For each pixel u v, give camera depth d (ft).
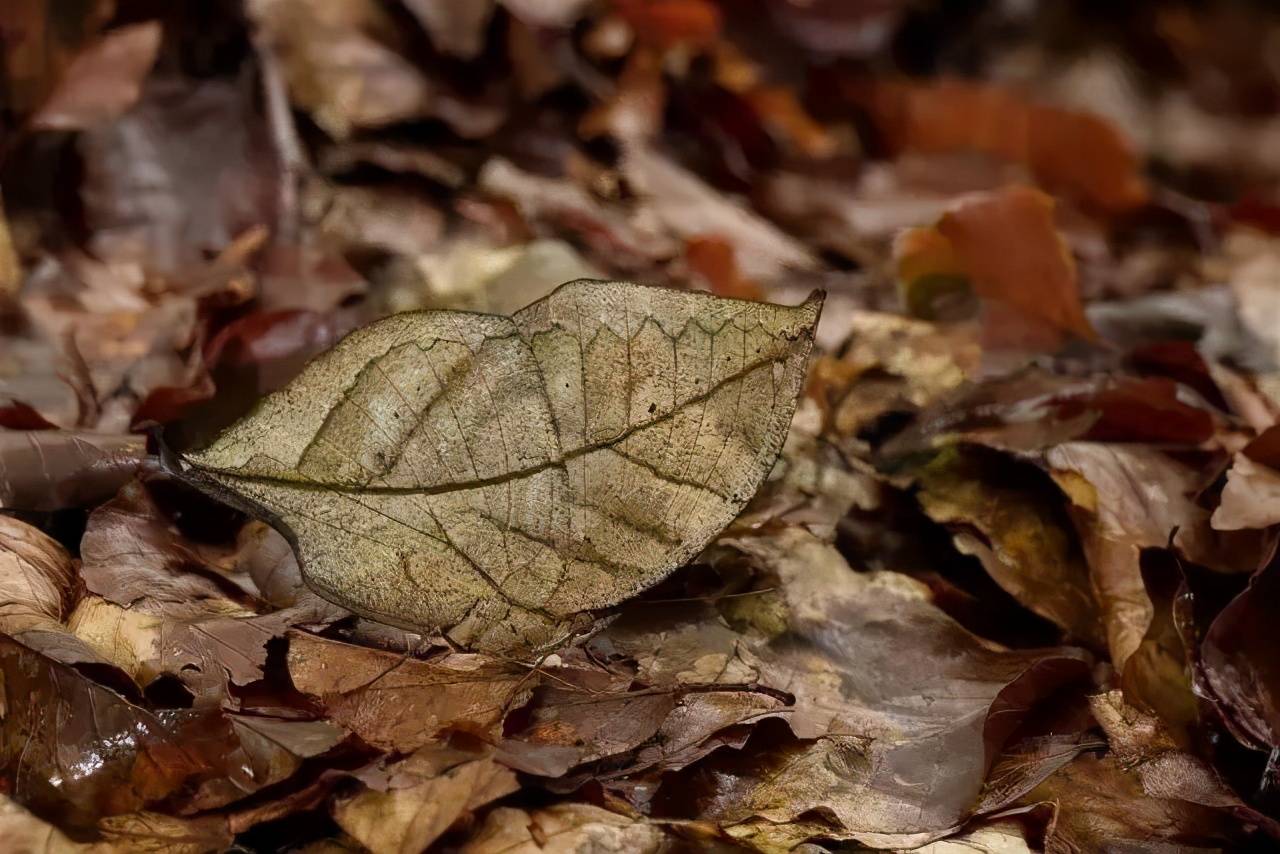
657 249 2.35
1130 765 1.70
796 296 2.31
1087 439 1.94
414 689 1.67
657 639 1.74
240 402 1.94
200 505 1.76
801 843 1.66
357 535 1.65
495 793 1.64
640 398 1.66
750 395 1.67
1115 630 1.80
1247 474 1.84
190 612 1.70
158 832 1.62
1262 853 1.68
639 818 1.66
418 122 2.51
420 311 1.63
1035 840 1.67
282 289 2.03
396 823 1.62
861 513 1.87
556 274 2.07
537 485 1.67
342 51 2.48
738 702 1.70
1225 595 1.79
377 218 2.18
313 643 1.68
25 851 1.61
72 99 2.15
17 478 1.76
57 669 1.64
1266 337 2.28
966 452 1.91
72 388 1.91
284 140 2.26
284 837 1.63
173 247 2.09
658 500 1.68
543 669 1.69
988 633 1.81
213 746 1.63
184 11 2.32
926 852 1.66
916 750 1.70
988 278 2.19
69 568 1.72
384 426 1.64
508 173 2.46
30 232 2.07
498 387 1.65
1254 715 1.72
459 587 1.67
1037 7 3.68
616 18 2.92
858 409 2.00
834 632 1.76
